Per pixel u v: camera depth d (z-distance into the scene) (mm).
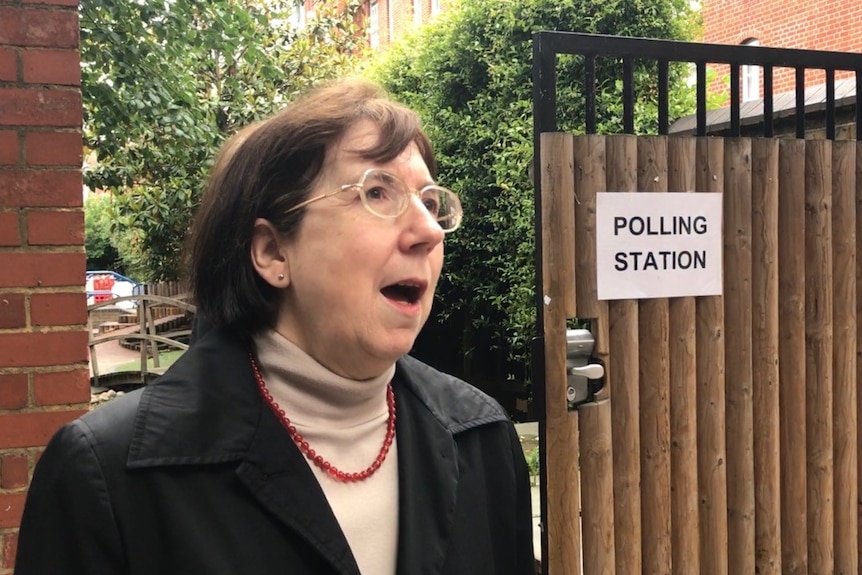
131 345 12773
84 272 1941
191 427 986
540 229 2225
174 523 931
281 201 1046
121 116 4047
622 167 2314
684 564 2461
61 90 1913
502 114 6395
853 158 2697
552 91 2225
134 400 1012
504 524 1276
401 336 1054
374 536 1073
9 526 1880
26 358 1891
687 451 2449
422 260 1073
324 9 9859
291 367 1063
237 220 1074
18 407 1887
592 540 2307
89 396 1952
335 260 1026
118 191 6879
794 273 2605
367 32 11633
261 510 983
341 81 1157
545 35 2213
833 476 2758
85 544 909
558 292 2242
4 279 1871
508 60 6430
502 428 1316
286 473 1004
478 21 6621
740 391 2523
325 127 1039
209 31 4402
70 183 1923
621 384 2352
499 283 6676
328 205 1032
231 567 935
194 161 6398
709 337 2471
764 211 2531
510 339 6383
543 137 2211
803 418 2656
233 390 1034
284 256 1073
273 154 1054
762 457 2576
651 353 2400
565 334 2262
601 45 2291
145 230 8703
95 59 3812
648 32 6066
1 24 1854
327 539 994
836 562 2781
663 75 2410
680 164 2395
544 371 2248
